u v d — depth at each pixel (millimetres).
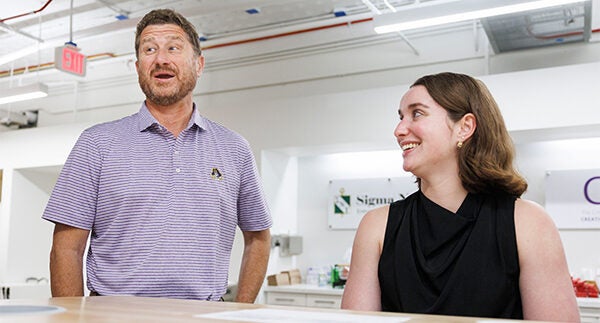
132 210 1747
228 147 1980
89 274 1759
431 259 1370
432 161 1410
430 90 1425
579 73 4027
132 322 794
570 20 4156
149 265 1724
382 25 3693
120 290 1710
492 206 1366
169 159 1823
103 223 1766
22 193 6504
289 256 5590
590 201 4578
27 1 4953
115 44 6117
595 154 4602
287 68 5922
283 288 4988
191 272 1770
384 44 5492
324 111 4934
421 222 1419
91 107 7012
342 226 5543
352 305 1443
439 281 1338
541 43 4730
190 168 1838
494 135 1409
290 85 5898
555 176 4715
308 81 5812
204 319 835
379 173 5445
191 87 1907
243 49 6125
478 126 1405
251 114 5270
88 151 1773
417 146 1428
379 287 1465
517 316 1312
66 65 4578
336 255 5559
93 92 7016
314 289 4828
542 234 1293
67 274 1730
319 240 5656
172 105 1886
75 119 7004
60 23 5531
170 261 1744
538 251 1281
